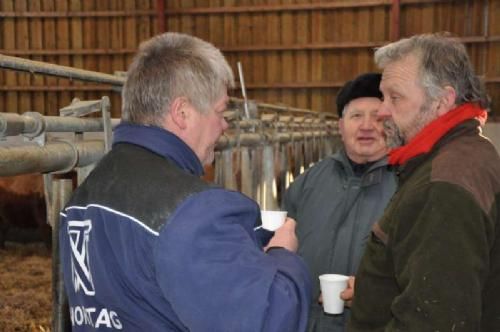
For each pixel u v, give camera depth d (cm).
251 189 287
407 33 1013
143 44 114
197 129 109
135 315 100
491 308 118
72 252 110
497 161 119
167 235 94
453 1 980
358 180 206
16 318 340
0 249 509
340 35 1052
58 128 141
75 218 110
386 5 1020
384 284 126
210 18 1079
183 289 93
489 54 970
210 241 93
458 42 128
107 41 1077
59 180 143
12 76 1071
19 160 116
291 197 226
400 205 119
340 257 200
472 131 122
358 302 133
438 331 104
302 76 1073
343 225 204
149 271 96
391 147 138
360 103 200
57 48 1082
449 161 116
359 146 202
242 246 96
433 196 112
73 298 111
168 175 100
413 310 107
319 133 559
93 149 152
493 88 970
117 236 99
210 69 108
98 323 104
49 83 1075
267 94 1090
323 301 173
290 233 120
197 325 94
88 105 155
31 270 445
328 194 212
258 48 1070
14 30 1073
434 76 123
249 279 93
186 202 95
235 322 92
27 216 484
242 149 281
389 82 130
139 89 107
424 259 108
